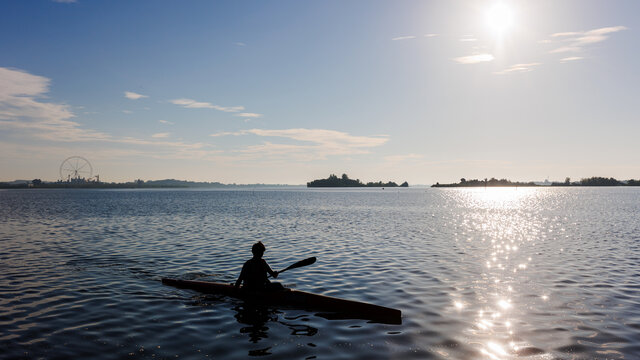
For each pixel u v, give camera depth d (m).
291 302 8.91
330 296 9.39
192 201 75.00
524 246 17.62
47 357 6.00
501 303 8.87
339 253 15.80
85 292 9.80
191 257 14.84
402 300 9.20
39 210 44.00
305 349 6.39
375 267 12.98
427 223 29.53
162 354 6.17
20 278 11.25
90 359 5.95
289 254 15.62
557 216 36.50
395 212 43.16
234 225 27.36
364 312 8.26
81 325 7.45
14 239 19.61
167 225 27.09
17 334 6.93
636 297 9.26
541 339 6.71
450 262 13.82
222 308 8.68
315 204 63.09
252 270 9.51
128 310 8.43
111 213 39.31
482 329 7.24
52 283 10.70
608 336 6.80
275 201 75.88
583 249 16.69
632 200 73.25
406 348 6.40
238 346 6.52
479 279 11.20
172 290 10.09
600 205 56.25
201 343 6.65
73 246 17.36
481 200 84.31
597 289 10.01
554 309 8.39
